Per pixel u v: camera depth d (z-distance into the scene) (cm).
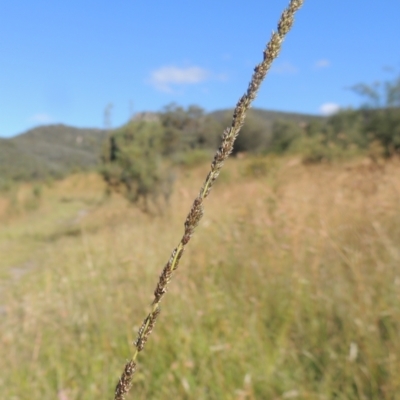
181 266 506
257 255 483
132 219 1295
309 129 3102
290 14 66
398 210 532
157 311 70
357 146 1862
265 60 67
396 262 398
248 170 1550
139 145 1848
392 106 1730
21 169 6281
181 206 1067
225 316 401
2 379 394
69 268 779
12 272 1051
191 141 3453
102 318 466
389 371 294
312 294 391
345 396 291
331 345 341
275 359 340
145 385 348
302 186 824
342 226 489
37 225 2028
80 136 11006
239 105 67
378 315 340
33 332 483
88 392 357
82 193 3669
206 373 332
